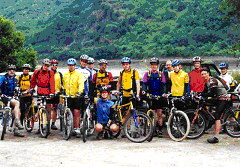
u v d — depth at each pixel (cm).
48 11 19625
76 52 11175
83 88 790
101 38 11575
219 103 738
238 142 705
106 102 766
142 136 746
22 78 909
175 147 658
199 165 520
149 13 11925
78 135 797
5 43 3128
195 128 761
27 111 898
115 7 13175
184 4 11444
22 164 534
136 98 759
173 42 9406
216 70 970
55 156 588
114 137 788
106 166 518
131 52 9556
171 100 771
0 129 955
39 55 11731
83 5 15525
